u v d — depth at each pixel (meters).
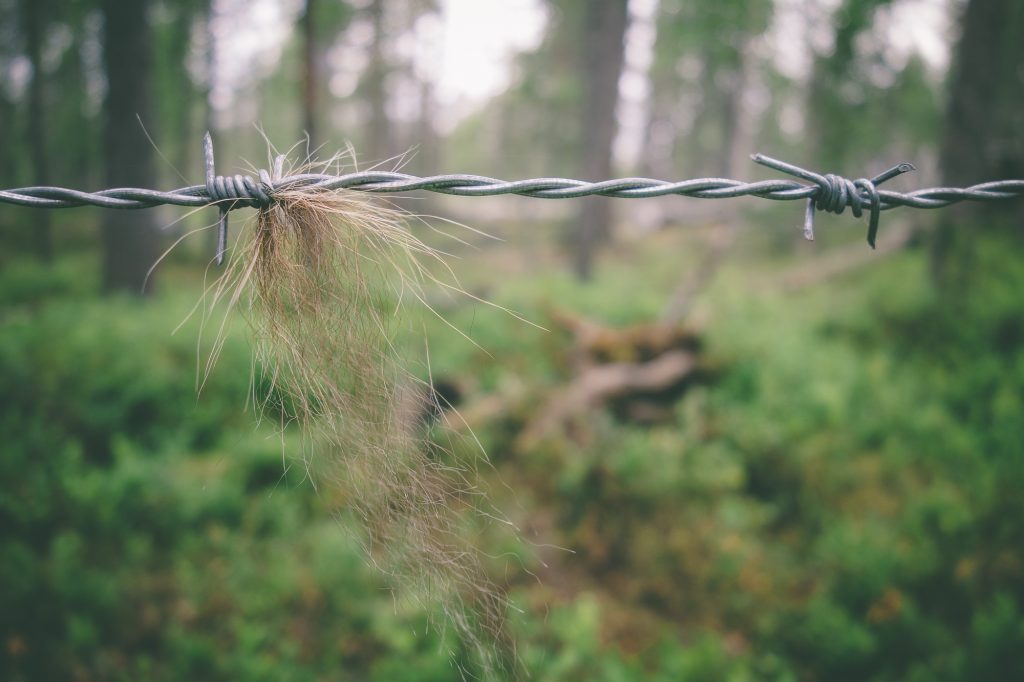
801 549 3.69
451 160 31.00
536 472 4.29
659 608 3.30
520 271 12.83
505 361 5.97
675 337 6.05
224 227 1.06
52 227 15.91
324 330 1.09
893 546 3.44
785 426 4.72
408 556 1.11
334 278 1.10
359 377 1.11
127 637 2.97
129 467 3.90
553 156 22.45
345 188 1.09
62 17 12.15
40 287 9.68
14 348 5.24
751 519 3.85
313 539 3.56
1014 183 1.14
